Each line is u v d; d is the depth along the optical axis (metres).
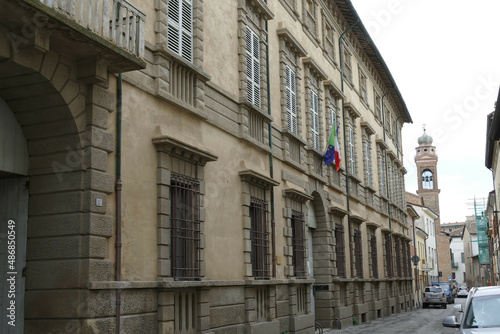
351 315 23.89
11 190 9.72
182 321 11.38
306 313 18.52
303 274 18.69
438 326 24.50
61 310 8.99
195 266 12.16
